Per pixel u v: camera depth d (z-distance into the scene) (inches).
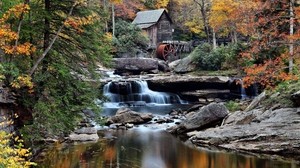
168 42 1955.0
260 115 690.8
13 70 470.6
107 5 1845.5
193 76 1320.1
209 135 674.2
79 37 568.1
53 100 538.6
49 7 551.5
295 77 558.6
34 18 541.3
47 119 536.4
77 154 591.5
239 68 1295.5
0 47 474.3
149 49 1951.3
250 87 1284.4
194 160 558.9
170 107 1205.1
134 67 1560.0
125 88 1288.1
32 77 520.7
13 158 297.1
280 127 612.1
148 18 2092.8
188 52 2032.5
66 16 560.7
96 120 615.5
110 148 638.5
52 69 548.7
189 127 765.3
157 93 1320.1
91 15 563.8
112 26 1895.9
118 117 898.1
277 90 761.0
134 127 860.0
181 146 657.6
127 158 570.9
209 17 1875.0
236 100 1143.6
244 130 645.3
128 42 1766.7
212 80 1270.9
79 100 570.6
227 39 2076.8
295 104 673.6
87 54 573.0
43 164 525.3
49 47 513.0
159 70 1640.0
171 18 2349.9
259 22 555.2
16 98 496.4
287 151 561.6
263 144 589.3
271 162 528.1
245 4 1098.1
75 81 565.6
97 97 614.2
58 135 647.1
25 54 515.8
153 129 834.8
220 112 769.6
